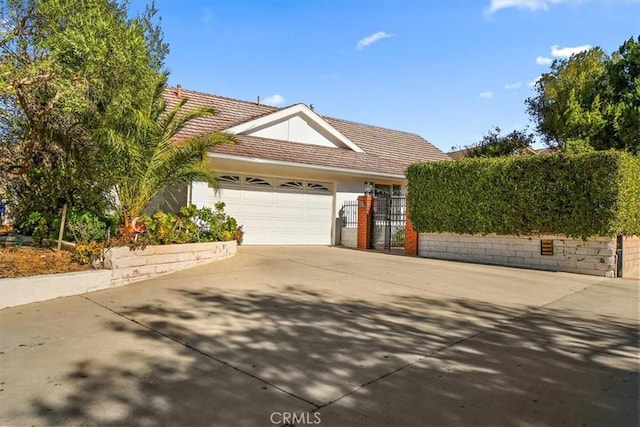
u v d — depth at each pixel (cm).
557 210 1048
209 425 298
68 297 668
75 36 684
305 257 1174
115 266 754
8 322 533
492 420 315
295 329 522
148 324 529
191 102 1588
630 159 1041
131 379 370
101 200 938
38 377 371
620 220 991
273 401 336
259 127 1544
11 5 728
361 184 1745
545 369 416
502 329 554
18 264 729
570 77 1716
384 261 1157
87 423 297
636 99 1520
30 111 782
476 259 1207
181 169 922
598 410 333
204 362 411
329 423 305
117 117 776
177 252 904
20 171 888
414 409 329
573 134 1661
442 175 1265
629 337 530
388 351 456
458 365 422
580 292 816
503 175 1141
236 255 1148
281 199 1557
